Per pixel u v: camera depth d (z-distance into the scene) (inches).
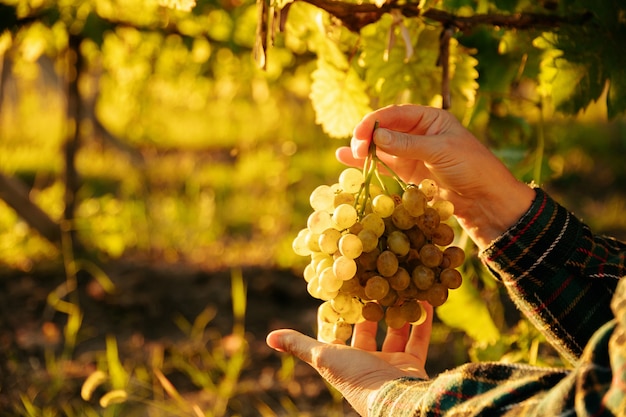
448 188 59.8
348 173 55.6
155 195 268.1
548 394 37.2
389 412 46.3
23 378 126.4
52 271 180.1
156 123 323.3
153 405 119.2
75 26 142.2
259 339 148.6
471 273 92.4
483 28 81.2
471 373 42.1
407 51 66.2
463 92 75.9
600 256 56.5
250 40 134.7
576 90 73.5
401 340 60.7
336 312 56.2
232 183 289.4
